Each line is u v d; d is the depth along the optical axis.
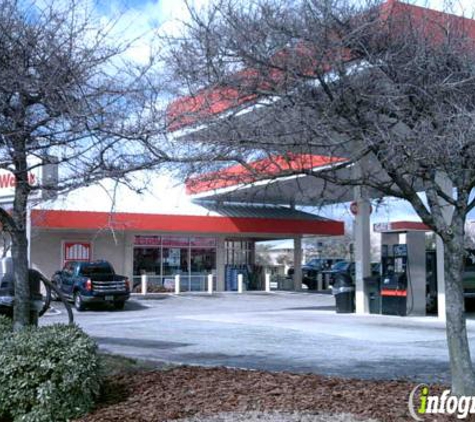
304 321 19.28
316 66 6.30
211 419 6.42
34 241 30.86
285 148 6.59
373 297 21.92
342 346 13.54
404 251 20.77
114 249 33.16
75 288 25.16
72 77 6.65
